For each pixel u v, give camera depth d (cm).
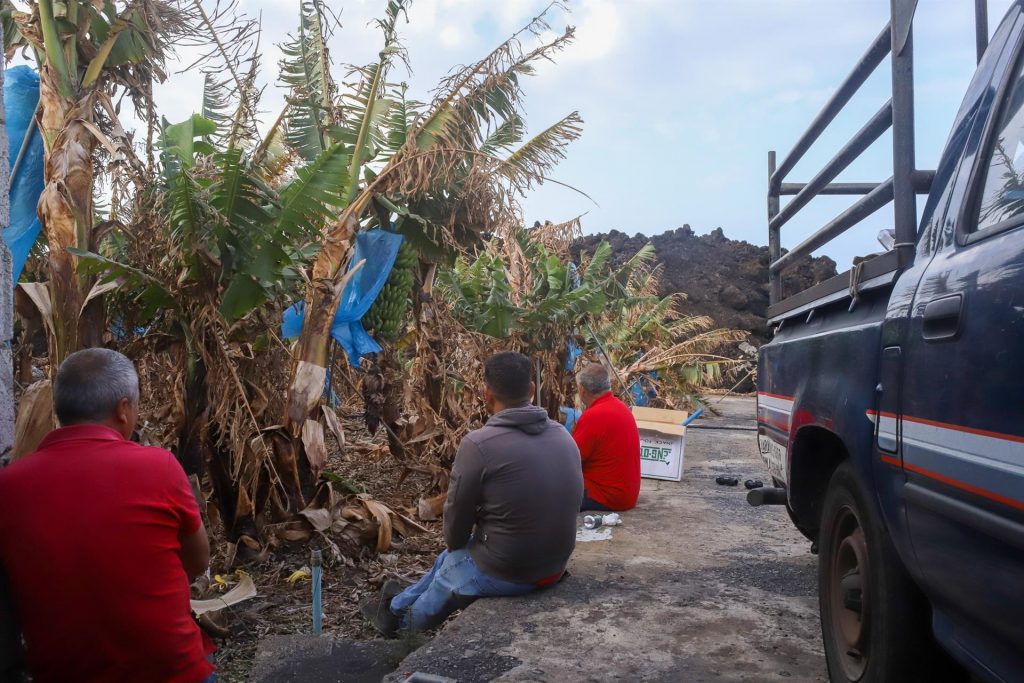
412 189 609
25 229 538
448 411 733
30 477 215
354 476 839
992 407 165
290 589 515
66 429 228
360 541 581
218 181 534
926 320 202
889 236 301
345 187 612
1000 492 161
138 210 533
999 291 167
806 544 493
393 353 704
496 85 605
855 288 277
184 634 225
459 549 393
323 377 588
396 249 647
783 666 312
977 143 216
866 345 248
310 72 645
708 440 1010
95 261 494
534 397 848
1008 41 217
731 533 520
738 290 2362
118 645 213
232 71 561
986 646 177
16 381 632
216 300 538
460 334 753
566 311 848
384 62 616
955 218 213
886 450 223
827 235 362
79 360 234
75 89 515
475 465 371
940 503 186
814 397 293
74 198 501
